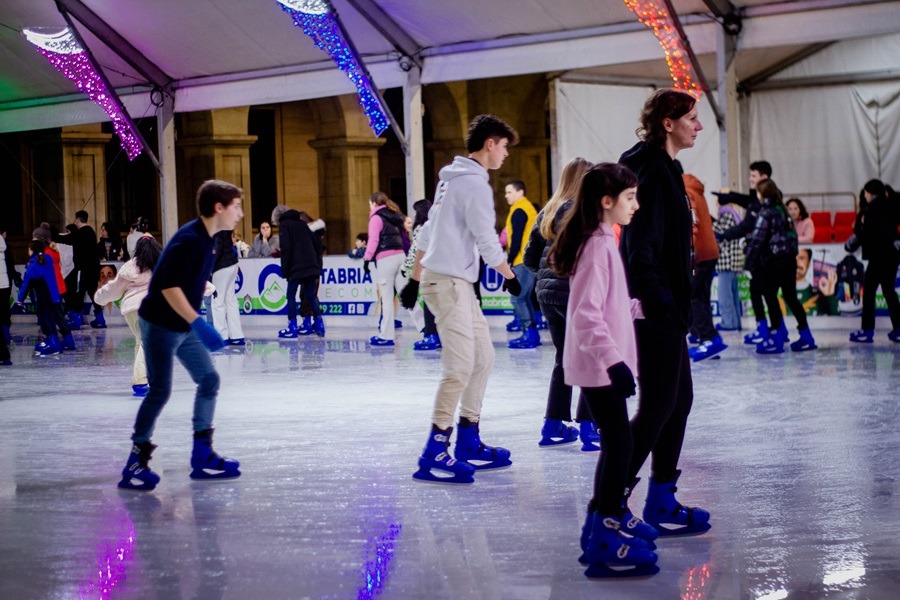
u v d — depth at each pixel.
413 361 11.27
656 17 13.28
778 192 10.99
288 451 6.39
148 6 15.88
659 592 3.68
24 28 16.88
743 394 8.28
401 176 26.77
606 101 17.75
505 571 3.95
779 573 3.86
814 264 13.34
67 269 17.67
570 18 14.27
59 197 23.67
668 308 4.02
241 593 3.76
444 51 15.49
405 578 3.88
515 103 22.50
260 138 25.44
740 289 13.59
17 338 15.80
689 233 4.19
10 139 24.75
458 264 5.52
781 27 13.22
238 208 5.39
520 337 12.93
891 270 11.68
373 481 5.52
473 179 5.52
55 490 5.52
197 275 5.33
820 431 6.70
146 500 5.24
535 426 7.10
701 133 18.22
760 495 5.06
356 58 15.20
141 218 17.77
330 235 23.19
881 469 5.60
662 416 4.14
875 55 19.67
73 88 18.56
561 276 4.02
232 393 8.98
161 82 17.69
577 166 5.82
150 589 3.82
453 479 5.44
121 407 8.52
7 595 3.79
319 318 14.59
